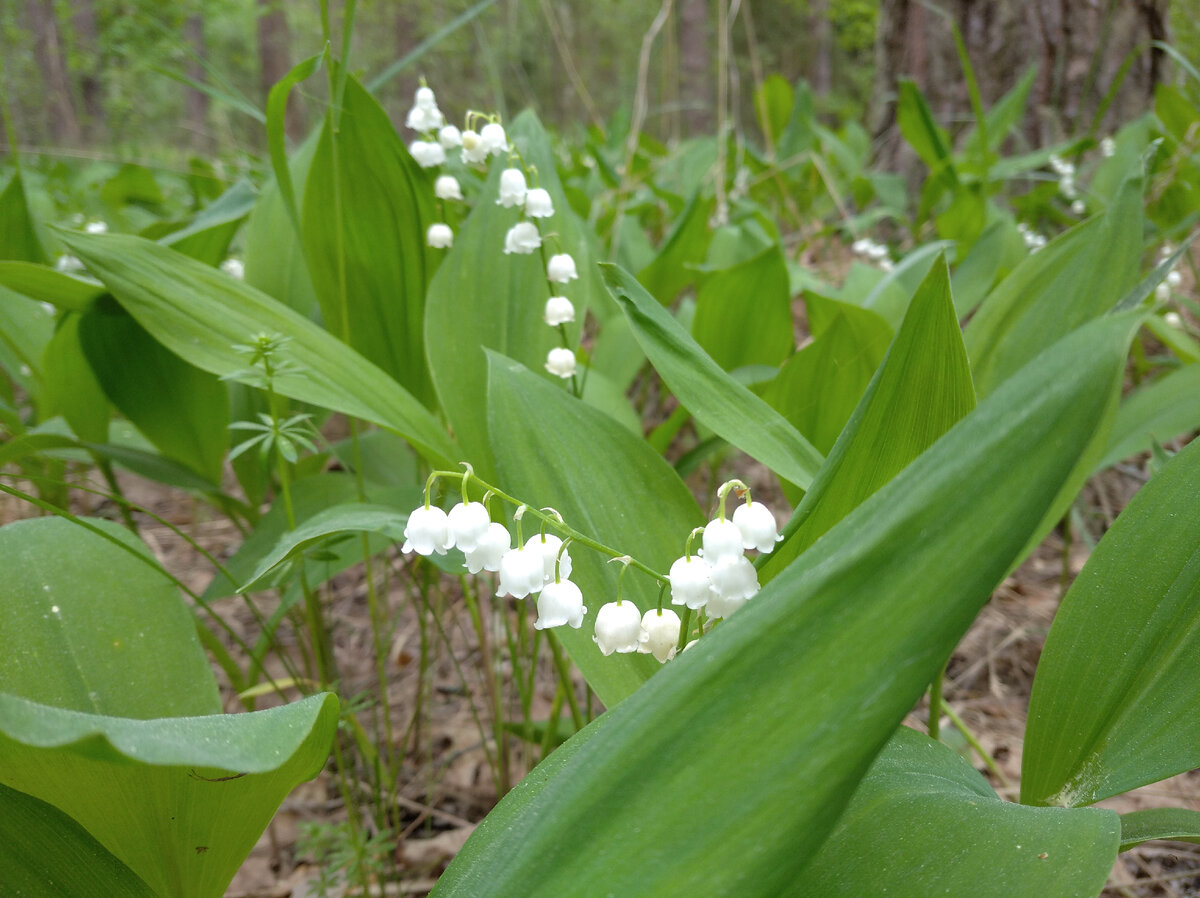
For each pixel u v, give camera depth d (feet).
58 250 1.54
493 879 0.37
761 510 0.52
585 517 0.68
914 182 2.74
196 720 0.41
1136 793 0.99
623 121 3.01
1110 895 0.86
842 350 0.85
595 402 1.06
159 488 1.77
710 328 1.19
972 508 0.36
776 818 0.34
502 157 1.02
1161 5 2.40
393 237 1.03
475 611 0.99
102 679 0.62
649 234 2.54
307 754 0.45
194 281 0.85
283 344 0.81
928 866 0.42
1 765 0.43
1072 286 0.93
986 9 2.57
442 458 0.77
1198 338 1.63
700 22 6.15
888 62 2.94
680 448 1.60
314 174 0.98
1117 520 0.62
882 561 0.37
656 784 0.36
